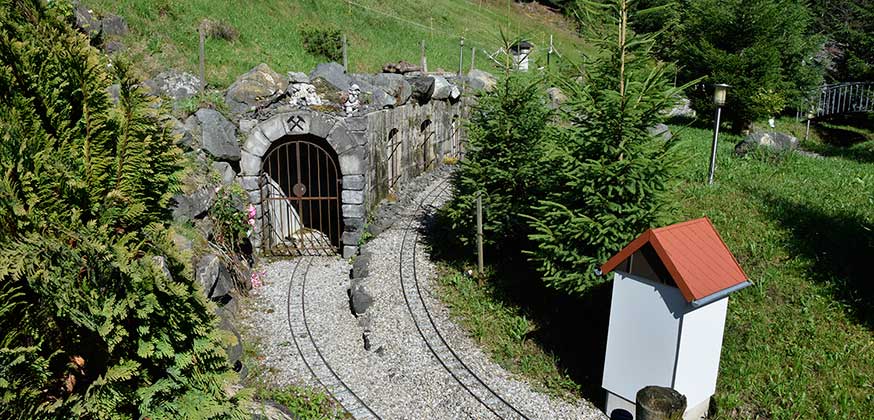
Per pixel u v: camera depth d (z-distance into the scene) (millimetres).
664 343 8125
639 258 8188
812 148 25812
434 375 9727
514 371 10000
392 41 27406
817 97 31281
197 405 6141
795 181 16562
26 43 5570
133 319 5750
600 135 9727
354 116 14430
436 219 16281
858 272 11414
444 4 38156
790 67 29422
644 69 10086
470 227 13680
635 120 9492
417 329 11016
